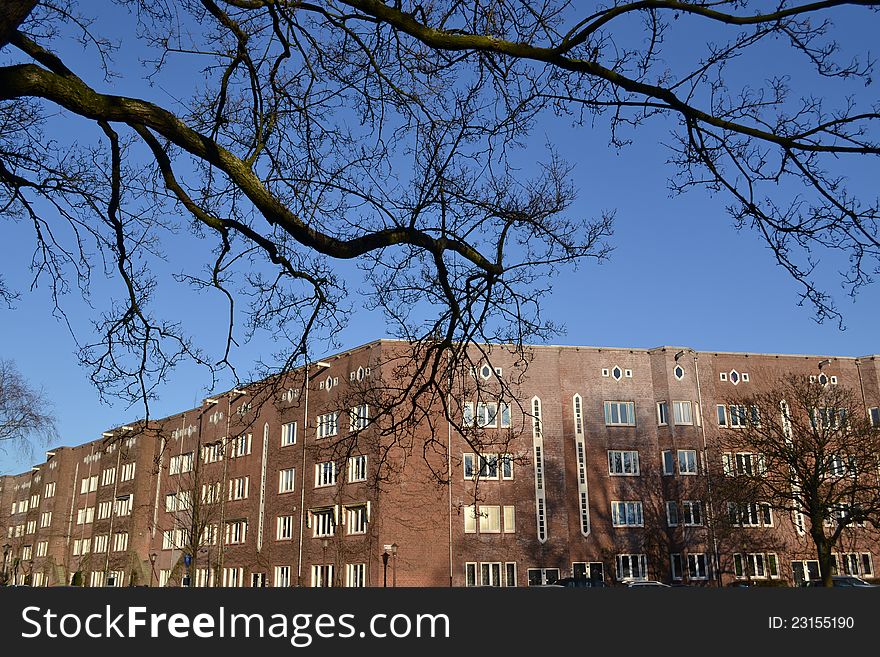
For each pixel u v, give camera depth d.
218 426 62.47
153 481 69.62
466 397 11.78
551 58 7.75
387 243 8.66
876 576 52.09
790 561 51.62
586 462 50.84
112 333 9.45
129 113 7.23
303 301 10.14
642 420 52.50
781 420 49.88
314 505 51.12
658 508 51.28
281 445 55.34
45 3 9.20
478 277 9.71
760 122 8.18
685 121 8.04
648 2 7.31
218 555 58.19
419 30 7.79
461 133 9.72
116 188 8.79
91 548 77.31
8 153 9.70
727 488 45.31
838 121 7.39
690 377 53.25
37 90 6.75
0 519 98.44
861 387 56.09
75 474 85.38
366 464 48.22
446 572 46.53
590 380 52.25
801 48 7.64
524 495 48.84
